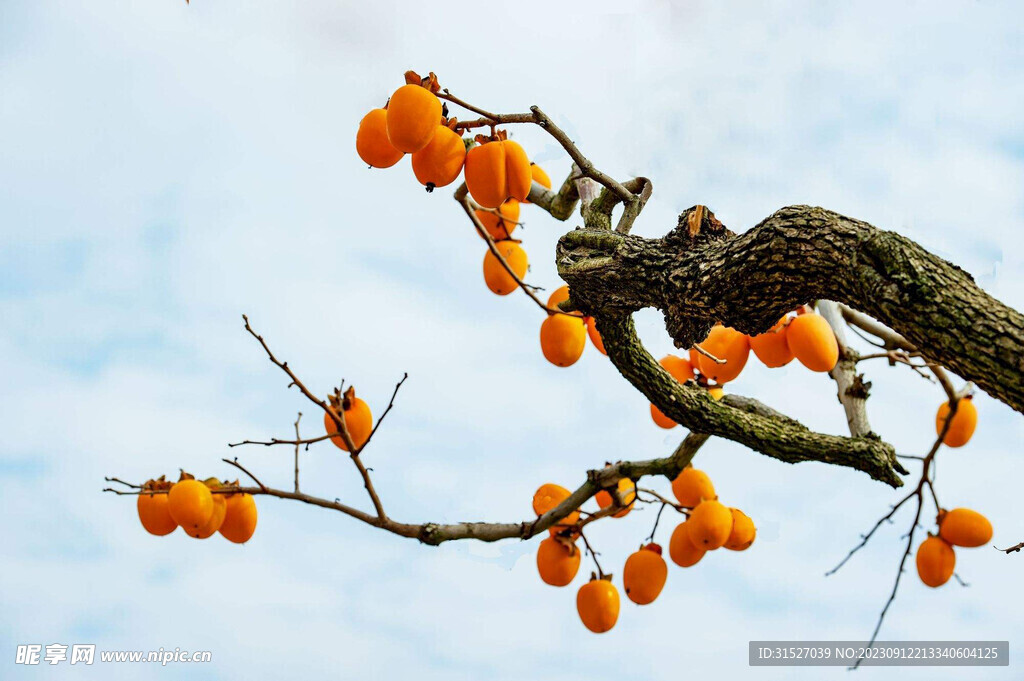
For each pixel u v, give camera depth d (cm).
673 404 269
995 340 173
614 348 266
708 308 223
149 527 293
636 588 298
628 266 243
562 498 326
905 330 185
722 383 299
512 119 224
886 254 188
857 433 296
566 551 305
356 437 294
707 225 236
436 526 299
